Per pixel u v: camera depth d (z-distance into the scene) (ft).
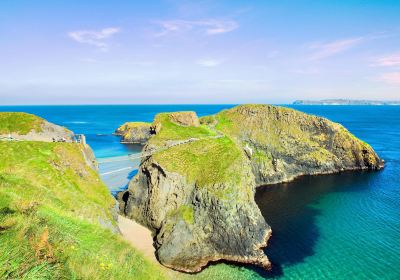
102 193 129.90
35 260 37.37
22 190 82.84
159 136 211.41
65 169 123.24
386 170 302.45
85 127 628.28
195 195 155.43
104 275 47.73
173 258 131.95
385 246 144.36
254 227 147.64
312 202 209.46
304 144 298.56
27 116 158.10
